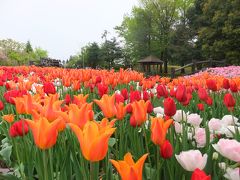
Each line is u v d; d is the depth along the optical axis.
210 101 4.19
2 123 4.67
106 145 1.68
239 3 36.09
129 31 58.25
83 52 69.69
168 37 54.75
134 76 8.44
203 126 3.96
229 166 2.38
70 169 2.61
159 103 5.41
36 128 1.95
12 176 2.47
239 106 5.44
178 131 2.99
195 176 1.39
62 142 2.93
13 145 3.61
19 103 3.04
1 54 42.66
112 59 64.44
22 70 11.80
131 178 1.42
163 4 55.25
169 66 73.06
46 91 4.27
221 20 38.34
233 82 5.04
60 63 40.56
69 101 4.03
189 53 52.06
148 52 57.09
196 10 50.75
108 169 2.46
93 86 6.18
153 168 2.80
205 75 8.67
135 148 2.91
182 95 3.16
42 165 2.49
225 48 37.84
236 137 2.87
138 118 2.59
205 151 2.74
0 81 6.70
